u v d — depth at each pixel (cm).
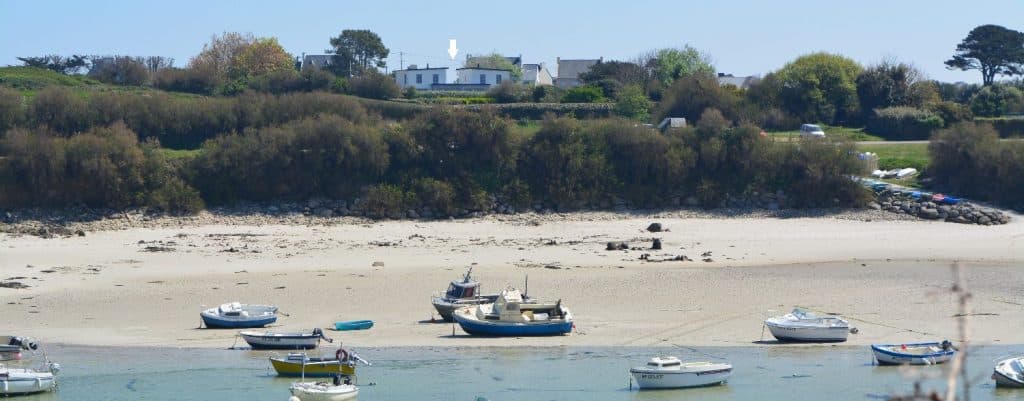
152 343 11812
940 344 10962
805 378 10094
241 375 10350
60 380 10131
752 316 13088
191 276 15800
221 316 12538
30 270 16238
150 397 9469
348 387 9456
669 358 10081
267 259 17362
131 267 16550
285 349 11494
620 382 10062
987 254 17788
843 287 14800
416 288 14900
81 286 14988
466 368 10606
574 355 11200
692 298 14150
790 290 14612
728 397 9481
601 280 15338
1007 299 13850
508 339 11962
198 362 10931
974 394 9519
